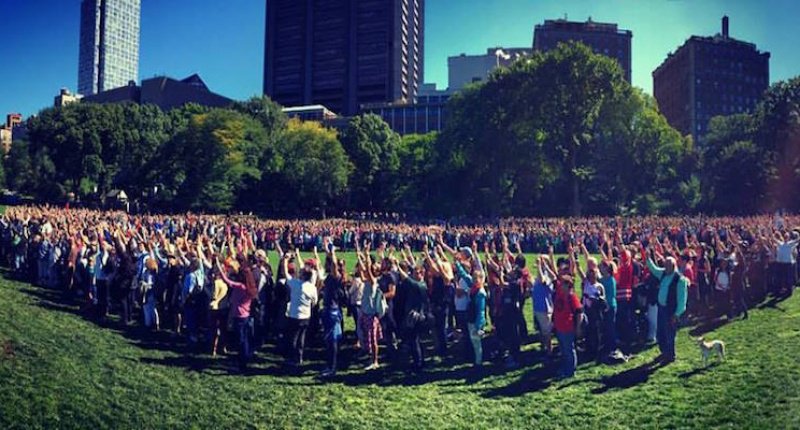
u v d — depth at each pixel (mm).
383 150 103062
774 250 22797
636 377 13938
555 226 48906
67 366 13148
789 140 80188
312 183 87688
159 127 101062
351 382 14336
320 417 11836
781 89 87000
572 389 13352
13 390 11508
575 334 14445
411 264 17531
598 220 54781
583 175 73188
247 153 90562
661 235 41500
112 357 14492
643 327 18062
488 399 12961
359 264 17297
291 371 15156
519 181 83625
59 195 93562
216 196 85062
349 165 95438
